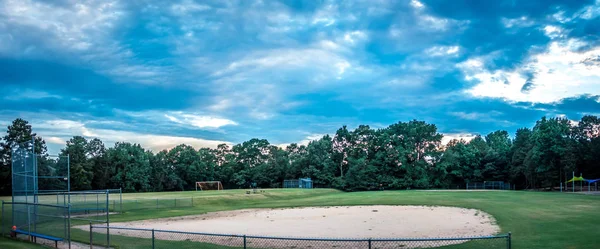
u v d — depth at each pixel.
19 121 79.88
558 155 81.00
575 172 81.31
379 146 110.06
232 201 52.53
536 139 83.31
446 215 29.98
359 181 102.38
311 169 117.38
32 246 17.86
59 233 19.17
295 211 37.31
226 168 127.25
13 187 24.67
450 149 107.75
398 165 103.50
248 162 135.38
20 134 78.88
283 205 45.28
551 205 33.28
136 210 39.81
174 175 114.12
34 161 23.00
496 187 98.62
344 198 55.59
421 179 101.56
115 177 99.06
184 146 124.38
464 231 21.23
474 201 41.38
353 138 125.25
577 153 81.69
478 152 104.12
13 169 24.83
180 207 43.66
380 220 27.78
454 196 51.44
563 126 84.50
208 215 34.69
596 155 81.12
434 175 105.06
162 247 17.12
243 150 137.12
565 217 24.75
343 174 125.62
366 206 41.12
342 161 126.62
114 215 34.75
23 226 22.19
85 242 18.70
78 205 37.19
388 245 17.47
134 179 101.69
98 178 97.31
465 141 134.12
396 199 48.47
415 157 107.19
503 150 102.94
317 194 75.00
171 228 25.20
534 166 84.94
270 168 123.38
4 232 22.23
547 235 18.44
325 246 17.61
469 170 103.19
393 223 25.89
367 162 108.75
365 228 23.67
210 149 139.88
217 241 19.17
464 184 104.00
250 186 123.06
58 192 28.83
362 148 121.06
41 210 22.08
